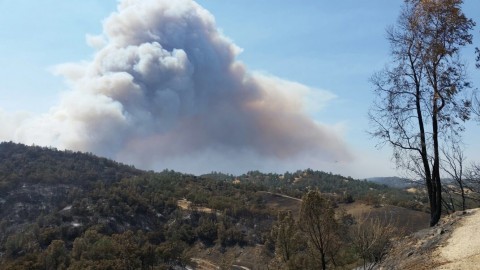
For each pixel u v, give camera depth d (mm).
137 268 103375
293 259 42781
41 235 136125
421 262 20203
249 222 179250
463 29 27312
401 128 29000
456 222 23547
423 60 27844
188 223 179250
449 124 28266
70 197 187625
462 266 17219
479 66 27078
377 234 27219
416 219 107312
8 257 121625
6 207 172000
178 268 121125
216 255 152125
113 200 181750
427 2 27391
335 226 35312
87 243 117250
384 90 29922
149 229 168750
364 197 168125
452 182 36125
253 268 126188
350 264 33812
